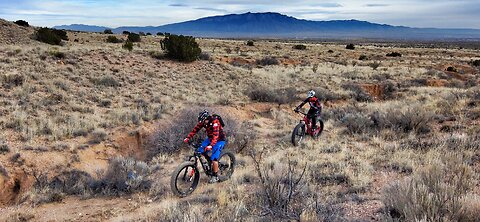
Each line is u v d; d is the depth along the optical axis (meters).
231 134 12.54
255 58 40.53
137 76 20.95
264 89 20.16
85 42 45.03
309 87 24.84
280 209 5.71
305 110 19.16
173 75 22.84
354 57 56.66
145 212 6.77
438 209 4.91
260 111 18.12
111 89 17.25
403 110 14.50
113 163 9.11
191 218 5.45
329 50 64.06
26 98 13.62
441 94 22.22
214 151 8.09
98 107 14.44
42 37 36.25
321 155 10.17
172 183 7.52
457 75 36.12
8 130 10.66
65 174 9.20
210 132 7.96
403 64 45.47
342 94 22.89
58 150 9.96
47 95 14.50
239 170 9.16
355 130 13.40
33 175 8.78
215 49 51.53
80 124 11.97
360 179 7.66
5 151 9.28
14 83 15.10
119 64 22.67
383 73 33.47
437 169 6.57
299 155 10.27
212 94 19.39
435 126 13.03
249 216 5.86
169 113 14.56
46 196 7.89
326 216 5.49
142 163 9.68
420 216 4.81
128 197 7.97
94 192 8.35
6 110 12.11
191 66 26.42
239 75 26.52
